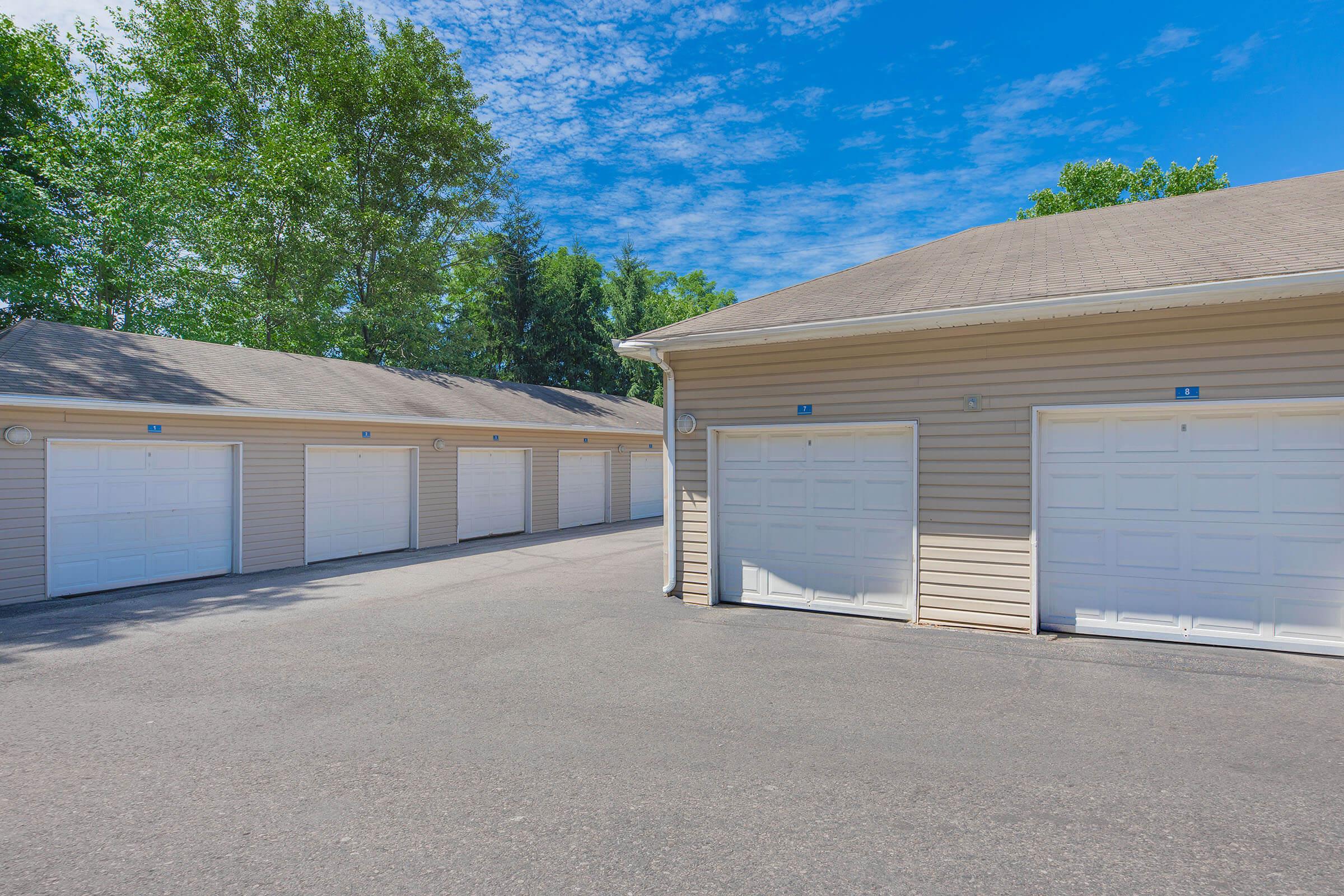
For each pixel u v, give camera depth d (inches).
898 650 240.7
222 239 835.4
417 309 1023.6
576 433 720.3
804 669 220.4
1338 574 220.1
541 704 190.5
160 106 859.4
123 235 757.9
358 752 158.7
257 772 148.3
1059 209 1049.5
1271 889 102.7
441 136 1034.7
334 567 456.4
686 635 266.4
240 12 954.1
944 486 272.7
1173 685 198.4
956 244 394.0
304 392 493.7
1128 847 114.7
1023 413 258.7
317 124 928.9
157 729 173.3
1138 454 246.2
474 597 347.3
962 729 168.6
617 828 123.2
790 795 135.0
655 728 171.8
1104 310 234.5
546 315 1283.2
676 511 335.3
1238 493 232.5
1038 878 106.0
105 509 373.1
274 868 111.5
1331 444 220.7
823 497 303.3
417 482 548.1
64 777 146.3
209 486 418.6
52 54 800.3
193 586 385.1
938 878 106.4
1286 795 132.3
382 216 968.9
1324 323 217.3
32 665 230.7
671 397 335.3
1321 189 333.4
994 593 263.1
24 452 343.3
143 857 115.0
